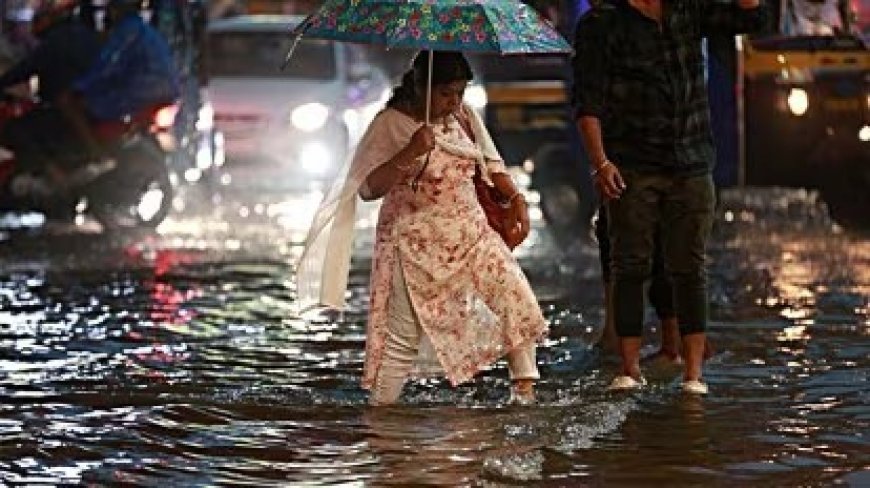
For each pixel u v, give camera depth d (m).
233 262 32.28
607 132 18.89
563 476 15.09
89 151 37.75
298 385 19.48
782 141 36.84
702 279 18.94
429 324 17.66
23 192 38.00
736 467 15.41
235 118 49.78
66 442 16.52
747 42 35.50
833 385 19.17
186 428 17.16
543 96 37.56
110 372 20.33
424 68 17.47
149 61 37.94
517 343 17.75
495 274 17.73
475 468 15.38
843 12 31.09
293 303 26.44
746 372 19.98
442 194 17.66
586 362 20.78
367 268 31.47
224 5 75.38
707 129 19.00
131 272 30.61
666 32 18.73
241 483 14.94
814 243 34.59
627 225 18.92
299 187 50.00
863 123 36.62
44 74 37.59
